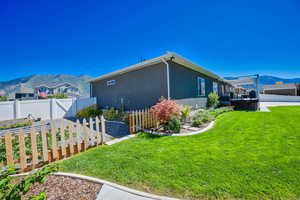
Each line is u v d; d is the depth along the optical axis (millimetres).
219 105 14133
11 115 9523
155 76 8562
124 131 6098
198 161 2910
